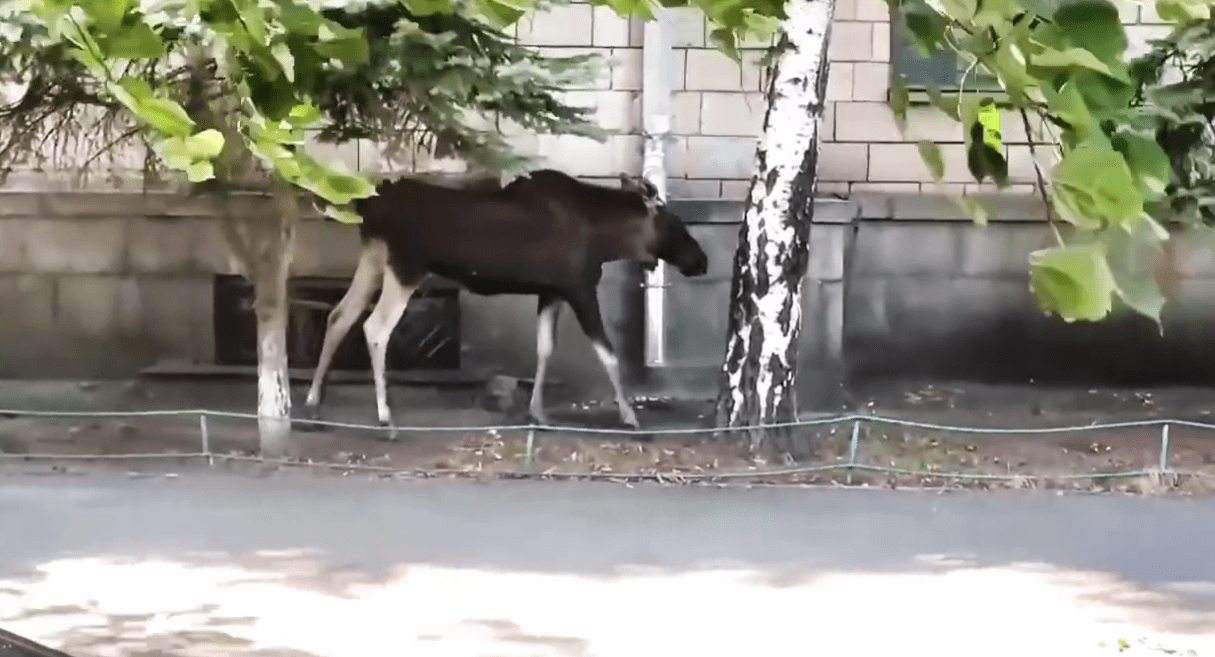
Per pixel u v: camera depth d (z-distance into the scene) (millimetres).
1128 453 10938
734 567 7336
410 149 11242
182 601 6551
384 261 10648
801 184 10367
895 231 12875
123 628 6066
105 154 11914
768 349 10430
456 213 10461
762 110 12508
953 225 12836
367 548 7719
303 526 8273
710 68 12469
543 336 11203
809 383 12297
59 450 10695
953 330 12977
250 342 12852
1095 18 1293
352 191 1955
